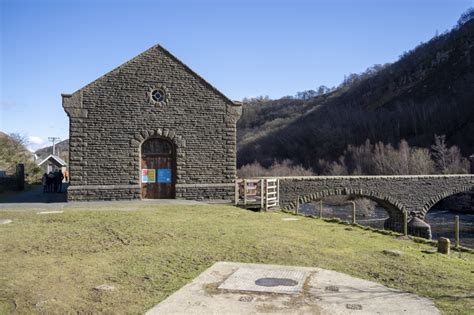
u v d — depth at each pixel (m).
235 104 24.22
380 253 10.89
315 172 78.88
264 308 6.71
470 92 78.62
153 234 12.50
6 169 44.69
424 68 108.44
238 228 13.96
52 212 16.75
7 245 10.86
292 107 141.12
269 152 96.00
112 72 22.53
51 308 6.63
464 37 104.94
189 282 8.07
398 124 81.06
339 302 7.03
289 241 12.01
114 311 6.59
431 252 11.34
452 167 55.16
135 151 22.67
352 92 129.50
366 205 41.50
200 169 23.61
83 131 22.05
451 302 7.16
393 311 6.65
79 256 9.91
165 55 23.38
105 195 22.17
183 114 23.47
